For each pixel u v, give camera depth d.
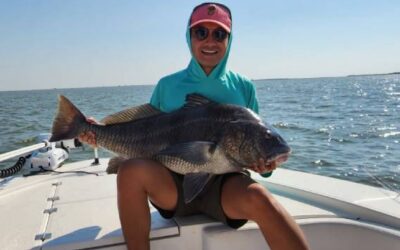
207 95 3.02
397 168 8.54
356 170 8.56
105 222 2.80
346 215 2.89
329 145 11.54
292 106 26.69
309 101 31.84
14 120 22.50
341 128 14.80
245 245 2.64
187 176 2.54
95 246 2.52
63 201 3.29
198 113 2.75
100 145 3.02
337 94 43.31
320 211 2.91
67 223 2.81
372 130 14.06
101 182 3.81
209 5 2.97
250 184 2.43
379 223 2.75
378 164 9.02
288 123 16.70
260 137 2.59
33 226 2.79
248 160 2.62
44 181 3.90
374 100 31.00
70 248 2.49
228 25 2.99
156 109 2.96
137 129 2.90
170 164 2.63
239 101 3.05
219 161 2.61
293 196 3.31
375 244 2.67
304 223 2.72
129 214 2.42
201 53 2.96
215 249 2.60
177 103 3.03
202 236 2.66
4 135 16.02
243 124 2.61
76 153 10.70
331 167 8.96
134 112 3.00
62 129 3.06
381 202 2.92
